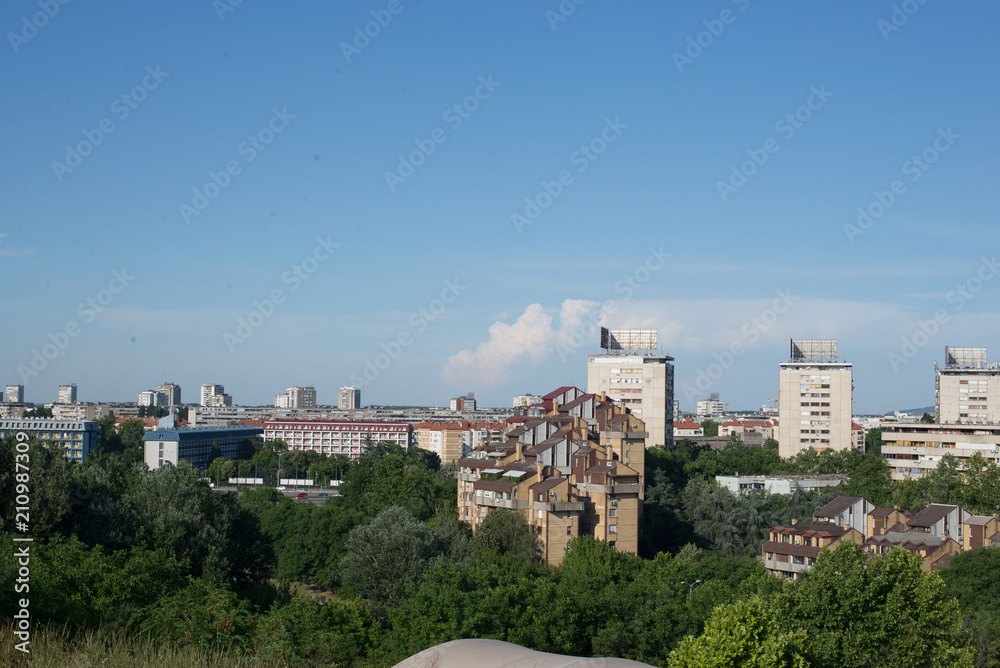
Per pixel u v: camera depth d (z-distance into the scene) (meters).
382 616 79.81
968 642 56.44
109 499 65.12
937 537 105.00
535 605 61.75
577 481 116.75
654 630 64.38
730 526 127.56
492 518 106.38
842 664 49.66
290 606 51.00
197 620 29.00
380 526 92.06
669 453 173.62
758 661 39.84
